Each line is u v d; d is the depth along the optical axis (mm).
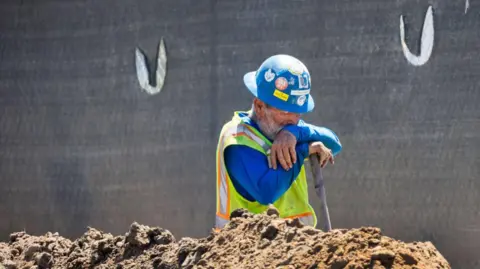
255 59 17984
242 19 18031
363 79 17484
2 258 9719
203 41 18312
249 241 7328
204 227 18422
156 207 18750
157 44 18641
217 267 7160
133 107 18906
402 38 17312
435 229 17281
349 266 6305
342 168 17578
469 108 17109
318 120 17672
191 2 18359
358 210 17547
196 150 18422
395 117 17391
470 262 17172
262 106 8836
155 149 18703
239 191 8844
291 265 6617
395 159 17391
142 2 18734
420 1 17203
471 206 17141
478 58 17031
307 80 8766
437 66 17188
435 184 17281
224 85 18172
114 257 8664
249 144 8688
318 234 6977
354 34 17500
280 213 9070
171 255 7996
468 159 17125
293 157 8641
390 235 17438
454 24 17109
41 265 9305
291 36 17781
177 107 18531
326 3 17594
